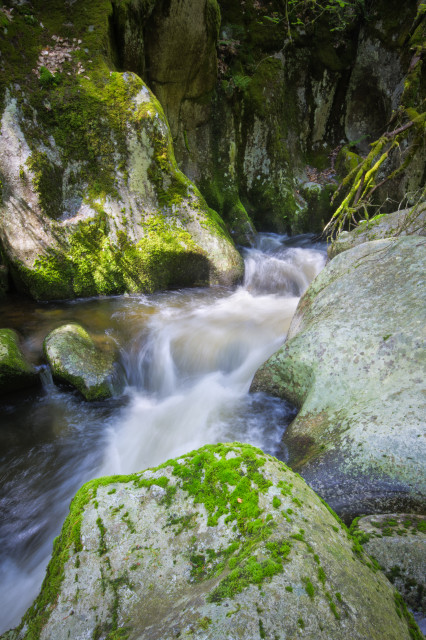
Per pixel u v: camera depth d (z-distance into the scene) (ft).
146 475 5.36
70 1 19.13
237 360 15.74
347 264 12.87
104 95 18.75
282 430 10.77
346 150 30.55
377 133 31.48
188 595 3.93
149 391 14.84
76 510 5.06
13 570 8.37
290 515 4.50
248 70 27.53
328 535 4.50
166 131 19.94
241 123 27.66
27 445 11.90
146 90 19.40
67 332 14.88
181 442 11.53
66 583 4.37
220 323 18.01
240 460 5.24
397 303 10.18
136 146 19.45
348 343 10.05
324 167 31.94
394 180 27.55
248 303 20.63
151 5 20.51
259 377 12.13
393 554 5.73
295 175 30.66
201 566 4.29
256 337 16.60
